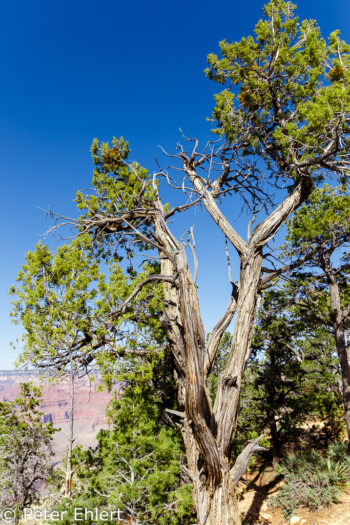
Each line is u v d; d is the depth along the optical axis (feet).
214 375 50.80
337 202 46.47
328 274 48.11
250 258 33.58
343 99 26.91
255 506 40.78
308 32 34.68
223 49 35.99
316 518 31.76
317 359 59.26
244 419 51.62
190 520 33.42
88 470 29.07
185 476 33.55
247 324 31.30
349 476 36.83
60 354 31.24
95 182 46.80
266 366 52.13
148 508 24.82
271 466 54.65
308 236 44.37
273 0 35.63
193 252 31.42
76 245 34.94
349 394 45.52
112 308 34.01
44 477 46.19
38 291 29.89
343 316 46.55
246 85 36.99
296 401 49.78
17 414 49.78
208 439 26.58
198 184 42.70
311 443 53.72
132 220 46.57
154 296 38.68
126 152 48.37
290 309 51.67
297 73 34.22
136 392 31.99
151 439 28.76
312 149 30.09
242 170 42.55
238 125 37.06
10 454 45.37
